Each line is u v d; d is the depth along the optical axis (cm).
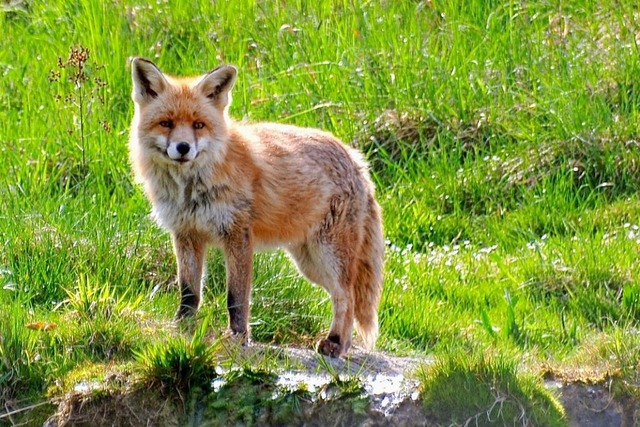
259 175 1047
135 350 939
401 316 1233
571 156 1664
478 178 1647
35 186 1496
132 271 1186
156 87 1026
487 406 834
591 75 1802
